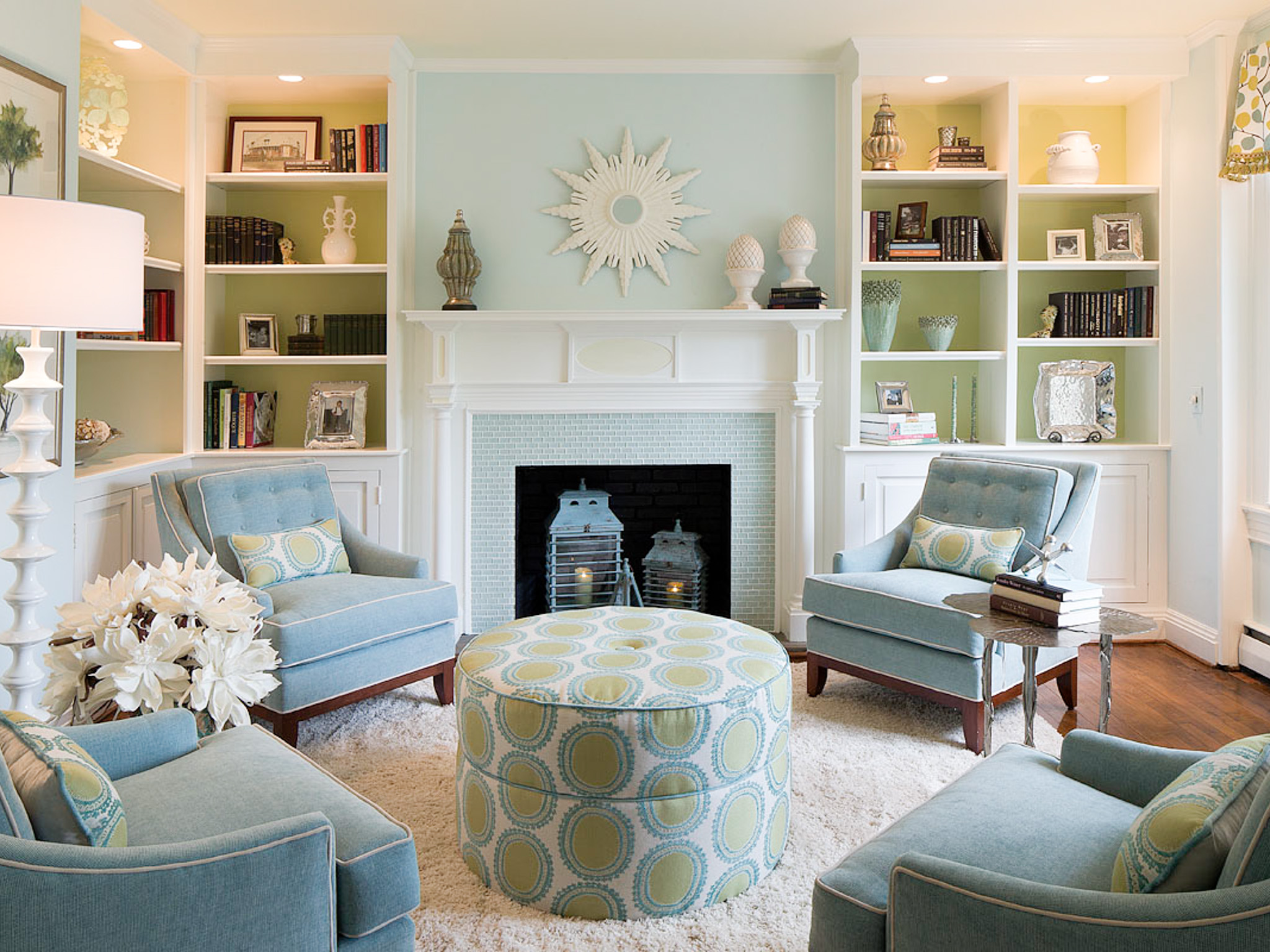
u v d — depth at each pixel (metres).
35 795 1.49
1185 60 4.30
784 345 4.53
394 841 1.67
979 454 4.47
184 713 2.07
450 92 4.54
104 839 1.51
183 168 4.27
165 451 4.33
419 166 4.55
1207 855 1.34
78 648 2.35
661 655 2.48
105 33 3.66
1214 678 4.02
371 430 4.73
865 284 4.56
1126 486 4.54
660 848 2.18
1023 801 1.80
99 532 3.50
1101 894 1.32
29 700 2.49
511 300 4.59
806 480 4.51
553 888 2.21
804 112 4.59
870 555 3.87
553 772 2.19
